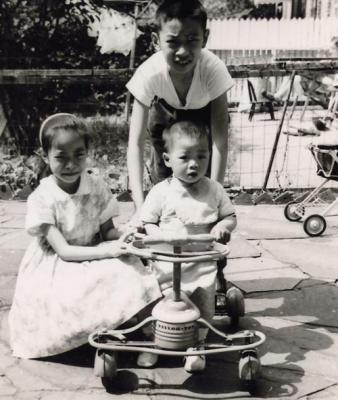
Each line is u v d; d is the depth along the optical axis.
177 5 2.91
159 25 3.01
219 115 3.36
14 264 4.41
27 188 6.83
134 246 2.78
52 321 2.85
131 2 6.86
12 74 6.57
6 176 6.98
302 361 2.90
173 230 2.93
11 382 2.69
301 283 4.01
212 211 2.96
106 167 6.96
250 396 2.57
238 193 6.70
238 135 6.89
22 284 3.01
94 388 2.65
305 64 6.17
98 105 6.94
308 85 6.74
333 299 3.72
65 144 2.93
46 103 6.95
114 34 6.94
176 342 2.55
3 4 6.87
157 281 2.83
